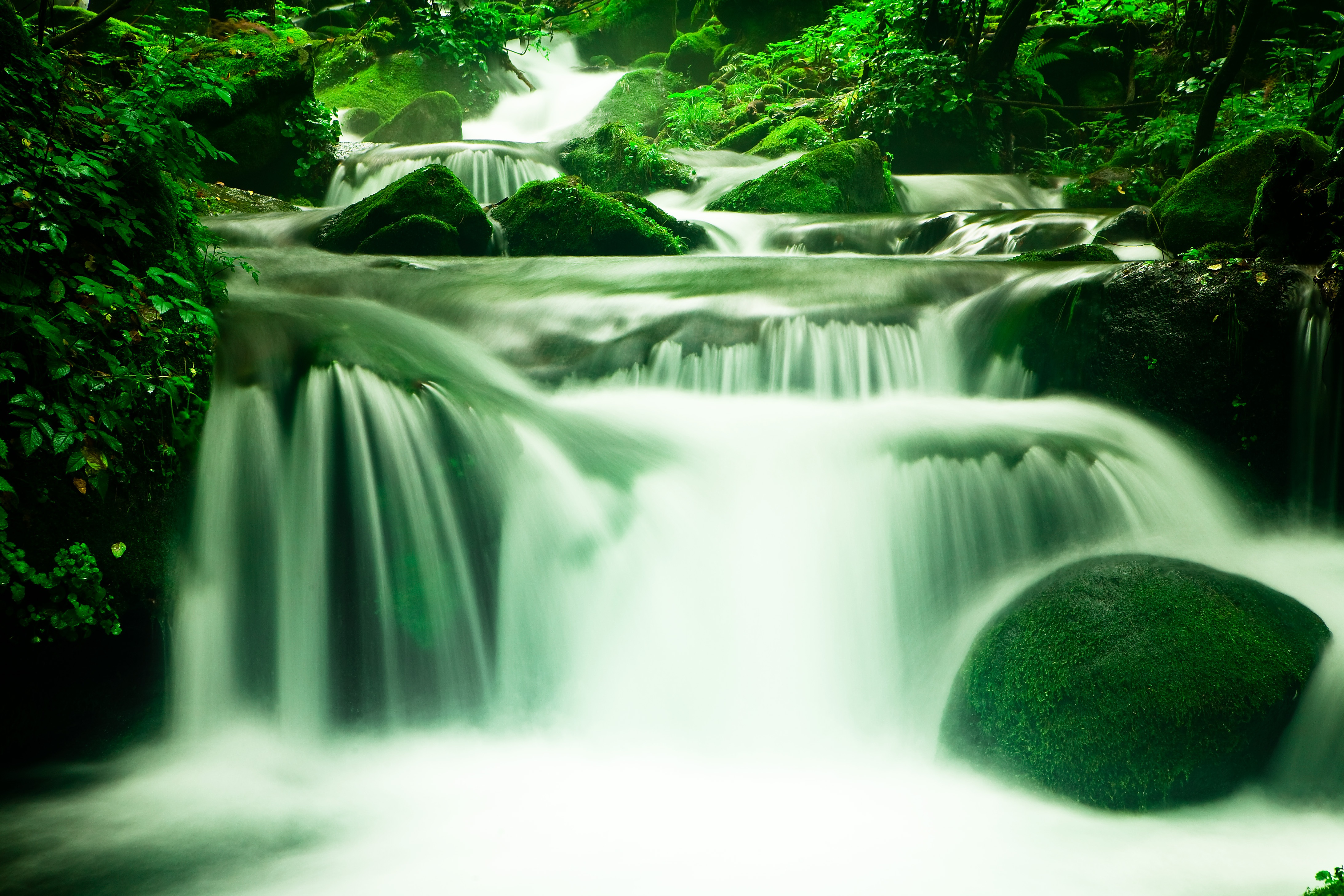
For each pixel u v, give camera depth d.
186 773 4.00
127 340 4.02
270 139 11.33
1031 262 6.81
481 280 6.72
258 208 10.30
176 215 4.67
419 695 4.39
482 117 19.06
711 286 6.49
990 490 4.79
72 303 3.84
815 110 16.38
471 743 4.38
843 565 4.63
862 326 6.03
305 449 4.44
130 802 3.78
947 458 4.83
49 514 3.76
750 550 4.61
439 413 4.61
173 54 8.04
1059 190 13.70
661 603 4.54
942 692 4.32
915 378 6.07
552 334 6.09
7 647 3.71
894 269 6.58
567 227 8.71
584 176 13.50
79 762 3.92
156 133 4.41
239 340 4.70
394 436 4.50
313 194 12.24
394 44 18.44
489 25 18.77
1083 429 5.29
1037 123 15.58
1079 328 5.68
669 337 6.04
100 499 3.90
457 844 3.52
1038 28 17.11
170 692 4.10
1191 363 5.39
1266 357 5.27
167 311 4.13
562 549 4.57
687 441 5.10
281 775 4.05
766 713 4.46
